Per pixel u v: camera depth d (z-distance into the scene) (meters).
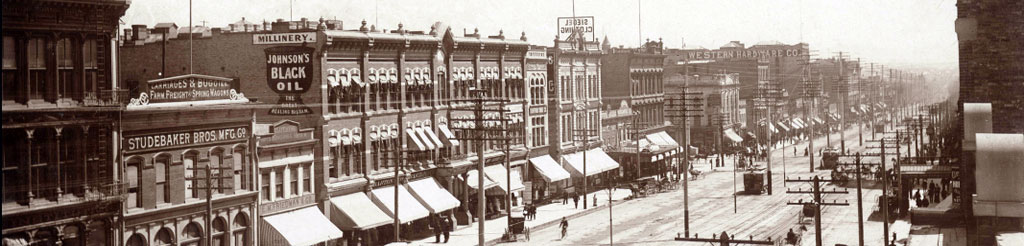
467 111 89.12
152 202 53.69
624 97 131.50
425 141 80.44
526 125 100.19
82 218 48.91
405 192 76.69
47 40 47.66
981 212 30.53
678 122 154.12
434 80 83.75
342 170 71.75
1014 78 36.50
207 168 53.66
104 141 50.16
